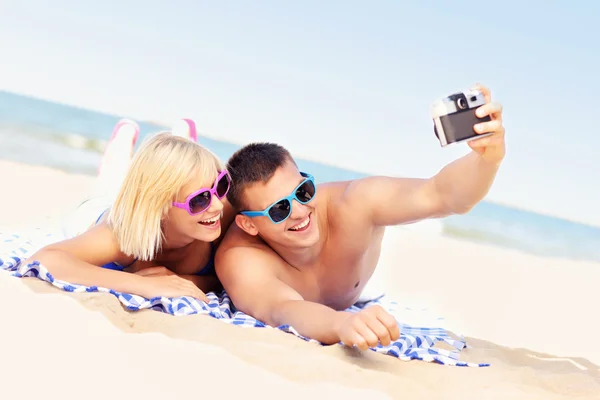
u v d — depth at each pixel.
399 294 6.13
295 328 3.07
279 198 3.50
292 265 3.80
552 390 2.76
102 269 3.40
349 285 4.02
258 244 3.75
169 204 3.54
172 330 2.86
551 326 5.67
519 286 7.44
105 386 2.16
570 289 7.75
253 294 3.46
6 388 2.10
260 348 2.61
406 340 3.16
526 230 13.85
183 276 4.02
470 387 2.56
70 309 2.72
